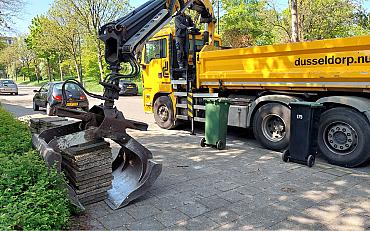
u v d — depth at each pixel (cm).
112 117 414
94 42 3106
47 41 3478
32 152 416
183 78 878
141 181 419
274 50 650
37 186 339
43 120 682
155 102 969
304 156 573
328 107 596
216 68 778
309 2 1895
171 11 552
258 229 346
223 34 2680
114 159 512
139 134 871
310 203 411
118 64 450
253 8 2664
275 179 502
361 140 546
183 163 591
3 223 264
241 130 901
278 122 679
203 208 397
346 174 529
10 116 805
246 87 728
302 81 620
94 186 403
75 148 394
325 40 574
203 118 829
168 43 893
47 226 289
